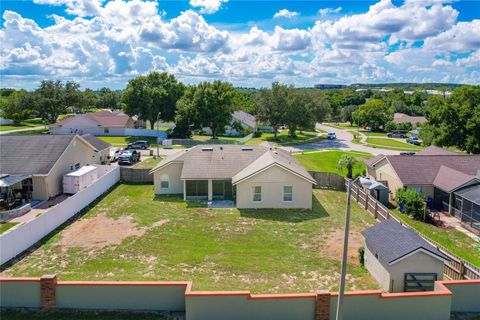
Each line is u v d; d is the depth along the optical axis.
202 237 24.81
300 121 84.44
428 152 43.12
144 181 39.97
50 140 36.19
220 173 33.69
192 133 85.38
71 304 15.02
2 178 30.03
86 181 36.28
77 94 103.00
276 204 31.55
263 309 14.19
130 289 14.95
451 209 32.16
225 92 76.75
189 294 14.05
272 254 22.30
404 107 141.00
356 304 14.32
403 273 17.47
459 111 56.12
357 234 25.81
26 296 14.98
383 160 38.59
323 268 20.52
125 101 79.50
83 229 25.83
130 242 23.70
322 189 39.12
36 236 23.33
